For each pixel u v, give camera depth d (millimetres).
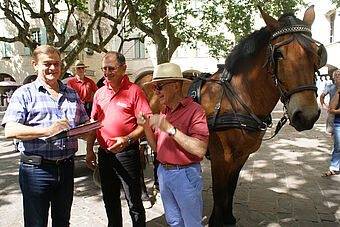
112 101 2354
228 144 2398
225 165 2445
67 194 2072
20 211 3383
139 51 19672
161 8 7500
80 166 5332
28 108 1854
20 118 1793
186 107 1863
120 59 2301
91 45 8680
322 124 10633
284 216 3078
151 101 3629
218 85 2547
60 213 2080
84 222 3051
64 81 5789
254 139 2393
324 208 3250
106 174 2471
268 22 2254
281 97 2189
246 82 2385
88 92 4691
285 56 2023
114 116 2334
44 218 1943
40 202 1913
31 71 17953
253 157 5789
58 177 1962
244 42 2459
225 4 8820
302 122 1930
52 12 8297
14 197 3844
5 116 1799
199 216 1864
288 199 3539
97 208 3424
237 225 2891
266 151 6289
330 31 16516
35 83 1934
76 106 2094
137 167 2418
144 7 8000
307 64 1973
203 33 9992
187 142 1692
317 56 2021
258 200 3531
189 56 19359
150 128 2023
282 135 8375
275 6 7773
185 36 10078
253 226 2869
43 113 1896
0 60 18453
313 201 3457
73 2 8516
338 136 4293
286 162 5312
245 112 2367
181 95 1973
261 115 2414
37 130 1710
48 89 1988
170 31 7695
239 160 2496
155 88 1919
